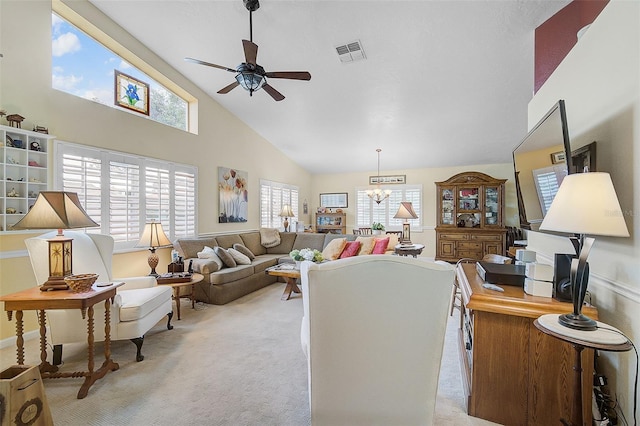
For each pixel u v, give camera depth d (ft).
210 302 12.17
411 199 23.89
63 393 5.97
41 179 8.92
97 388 6.14
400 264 3.78
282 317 10.59
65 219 6.15
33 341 8.51
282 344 8.32
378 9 8.93
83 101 10.07
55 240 6.46
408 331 3.98
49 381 6.40
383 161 22.86
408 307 3.91
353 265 3.81
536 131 6.54
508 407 5.15
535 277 5.16
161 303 8.55
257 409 5.51
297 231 22.11
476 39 9.82
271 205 21.09
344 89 13.52
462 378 6.60
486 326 5.25
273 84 13.35
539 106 8.36
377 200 21.79
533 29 9.16
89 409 5.47
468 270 7.36
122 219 11.35
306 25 9.78
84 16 9.89
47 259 6.88
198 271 12.32
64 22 9.93
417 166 23.32
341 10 9.07
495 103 13.70
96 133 10.47
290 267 13.58
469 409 5.40
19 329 5.85
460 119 15.42
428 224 23.36
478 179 20.34
